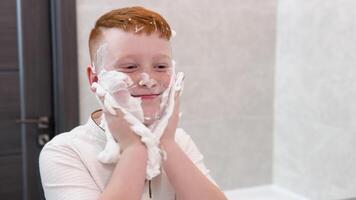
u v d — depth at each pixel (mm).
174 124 733
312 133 1612
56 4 1478
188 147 835
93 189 696
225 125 1762
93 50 738
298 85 1676
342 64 1442
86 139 738
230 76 1740
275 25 1787
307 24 1607
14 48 1505
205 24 1665
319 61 1553
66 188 688
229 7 1698
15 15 1495
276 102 1820
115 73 679
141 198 703
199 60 1675
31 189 1570
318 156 1587
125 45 680
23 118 1540
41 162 732
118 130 698
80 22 1499
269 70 1805
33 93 1539
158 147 712
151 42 686
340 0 1438
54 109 1563
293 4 1679
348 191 1445
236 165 1808
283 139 1792
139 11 719
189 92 1676
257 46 1770
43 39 1526
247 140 1812
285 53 1744
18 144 1551
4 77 1502
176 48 1628
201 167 823
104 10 1523
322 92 1546
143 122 710
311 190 1638
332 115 1503
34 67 1527
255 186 1859
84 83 1537
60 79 1503
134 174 667
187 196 699
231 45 1722
